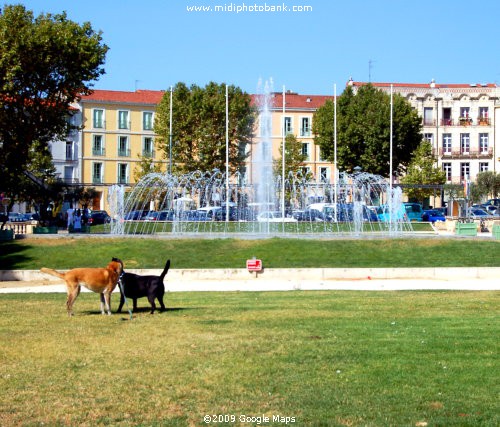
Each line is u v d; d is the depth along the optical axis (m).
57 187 64.19
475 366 12.03
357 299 21.77
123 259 33.94
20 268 32.69
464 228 44.62
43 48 45.81
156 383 11.17
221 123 87.81
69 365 12.30
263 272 30.64
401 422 9.38
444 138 99.81
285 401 10.27
